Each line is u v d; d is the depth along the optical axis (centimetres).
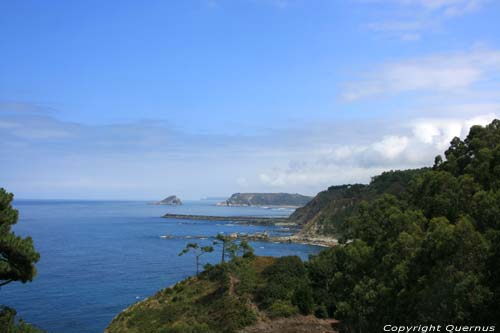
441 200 3909
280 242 18975
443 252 2861
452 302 2573
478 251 2681
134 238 19350
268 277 6825
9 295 8725
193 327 5525
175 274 11106
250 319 5794
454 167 4794
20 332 2444
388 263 3491
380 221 4741
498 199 3184
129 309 7156
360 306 3525
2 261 2491
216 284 7138
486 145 4691
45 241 17812
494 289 2577
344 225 6369
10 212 2572
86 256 13988
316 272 6525
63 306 8019
